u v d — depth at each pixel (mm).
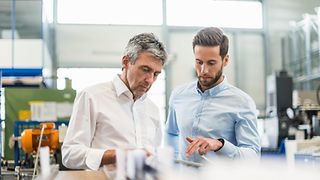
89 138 1369
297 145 2832
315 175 687
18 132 2373
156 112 1594
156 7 6602
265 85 6754
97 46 6473
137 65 1323
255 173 682
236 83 6746
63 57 6398
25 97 2904
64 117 2863
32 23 3930
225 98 1640
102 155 1181
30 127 2402
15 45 3824
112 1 6527
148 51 1303
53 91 2969
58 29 6391
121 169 903
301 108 3980
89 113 1385
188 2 6664
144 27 6562
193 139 1438
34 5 3955
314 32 6004
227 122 1609
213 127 1618
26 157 2072
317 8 6113
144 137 1474
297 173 692
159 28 6598
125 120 1432
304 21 6199
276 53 6773
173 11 6641
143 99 1503
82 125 1364
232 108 1608
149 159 851
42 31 3928
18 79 3793
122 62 1432
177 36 6617
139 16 6566
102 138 1405
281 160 793
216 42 1511
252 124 1583
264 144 4309
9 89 2889
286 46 6660
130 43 1351
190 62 6559
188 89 1751
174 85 6477
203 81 1600
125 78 1447
